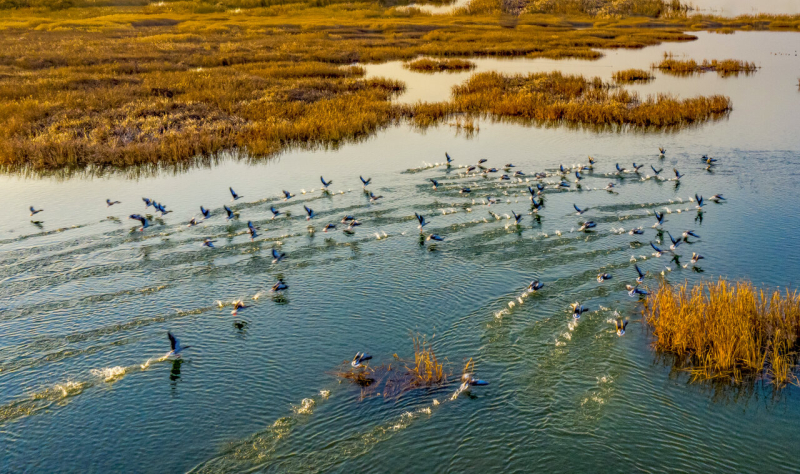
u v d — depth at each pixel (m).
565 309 25.86
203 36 109.12
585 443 18.81
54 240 32.53
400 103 64.00
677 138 51.28
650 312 25.09
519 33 115.19
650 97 62.03
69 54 85.88
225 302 26.84
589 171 43.06
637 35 113.12
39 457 18.58
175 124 53.50
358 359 21.78
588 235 32.72
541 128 56.03
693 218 34.81
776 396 20.45
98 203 38.12
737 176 41.56
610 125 56.72
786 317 22.86
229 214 34.12
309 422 19.83
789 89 68.31
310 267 29.83
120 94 62.19
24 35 105.94
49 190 40.59
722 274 28.36
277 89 65.69
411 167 44.66
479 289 27.62
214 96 61.72
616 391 20.97
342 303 26.80
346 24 124.69
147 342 24.03
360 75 79.88
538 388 21.19
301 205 37.38
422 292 27.50
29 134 49.91
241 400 20.88
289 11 146.88
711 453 18.38
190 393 21.23
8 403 20.64
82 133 50.75
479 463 18.19
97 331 24.62
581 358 22.70
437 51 97.62
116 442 19.14
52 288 27.69
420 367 22.38
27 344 23.69
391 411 20.20
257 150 48.09
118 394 21.17
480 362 22.66
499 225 34.16
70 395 21.09
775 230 32.97
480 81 71.06
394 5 164.00
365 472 17.88
